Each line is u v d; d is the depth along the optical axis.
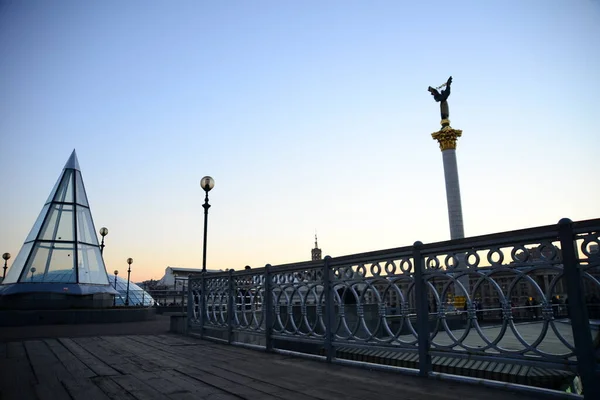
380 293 5.35
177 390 4.23
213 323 9.51
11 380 4.77
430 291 4.66
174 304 41.22
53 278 19.81
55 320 17.52
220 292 9.38
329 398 3.86
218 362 6.10
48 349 7.76
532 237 3.69
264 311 7.58
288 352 6.86
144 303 37.22
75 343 8.82
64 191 22.45
